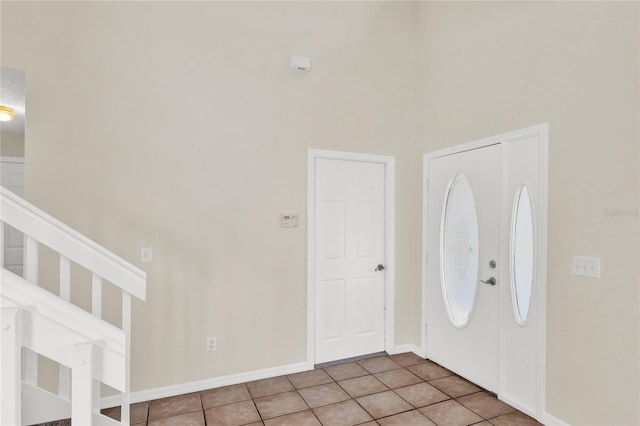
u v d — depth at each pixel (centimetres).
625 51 175
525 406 226
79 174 230
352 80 311
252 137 276
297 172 290
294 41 291
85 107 231
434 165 309
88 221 232
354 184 318
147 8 247
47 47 223
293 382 272
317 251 303
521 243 233
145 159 246
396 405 238
